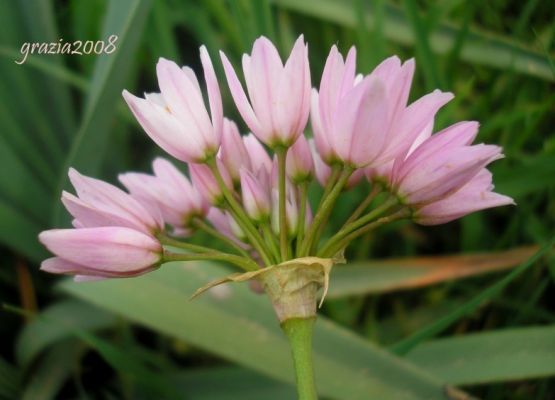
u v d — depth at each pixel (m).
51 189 0.21
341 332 0.16
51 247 0.12
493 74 0.22
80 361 0.19
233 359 0.16
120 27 0.18
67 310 0.19
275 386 0.18
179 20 0.23
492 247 0.21
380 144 0.12
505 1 0.23
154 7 0.21
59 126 0.22
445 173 0.12
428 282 0.19
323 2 0.22
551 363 0.16
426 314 0.20
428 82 0.20
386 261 0.19
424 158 0.12
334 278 0.19
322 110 0.12
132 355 0.19
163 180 0.14
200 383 0.18
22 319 0.20
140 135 0.23
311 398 0.12
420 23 0.20
